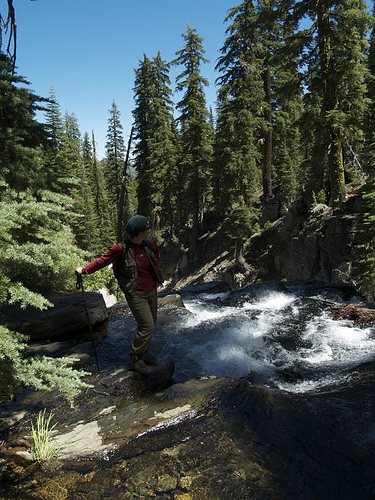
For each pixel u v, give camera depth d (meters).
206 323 7.73
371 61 21.72
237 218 25.50
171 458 2.96
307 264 21.25
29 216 3.78
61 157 38.97
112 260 4.53
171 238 40.81
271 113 27.97
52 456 3.15
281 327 7.31
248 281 26.50
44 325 6.42
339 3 15.62
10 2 5.47
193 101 31.33
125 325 7.59
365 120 18.73
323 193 22.22
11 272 3.70
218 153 29.64
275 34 26.31
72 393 3.27
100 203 55.59
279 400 3.96
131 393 4.44
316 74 17.41
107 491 2.63
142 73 37.97
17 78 7.86
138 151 40.53
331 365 5.28
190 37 31.09
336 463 2.82
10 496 2.63
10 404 4.31
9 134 7.32
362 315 7.16
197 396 4.09
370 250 11.03
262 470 2.75
